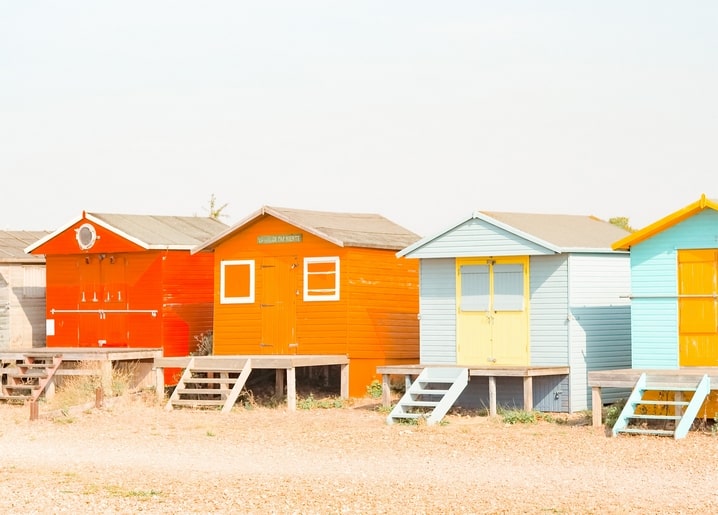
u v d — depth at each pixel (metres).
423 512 15.75
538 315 27.66
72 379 32.31
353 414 27.69
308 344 31.34
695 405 22.34
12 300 37.56
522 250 27.47
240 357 29.86
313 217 32.41
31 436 24.84
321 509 16.12
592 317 27.72
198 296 35.00
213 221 38.31
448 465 19.81
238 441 23.47
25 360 32.09
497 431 23.86
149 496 17.31
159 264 34.22
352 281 30.98
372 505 16.30
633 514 15.32
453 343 28.69
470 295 28.53
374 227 33.72
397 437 23.30
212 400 29.70
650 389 23.12
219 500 16.94
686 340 24.69
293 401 28.92
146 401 30.50
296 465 20.19
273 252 32.03
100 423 26.80
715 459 19.55
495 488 17.41
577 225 30.33
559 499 16.42
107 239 34.69
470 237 28.27
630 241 25.17
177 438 24.14
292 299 31.67
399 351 32.50
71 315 35.69
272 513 15.96
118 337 34.78
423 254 28.86
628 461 19.64
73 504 16.84
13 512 16.36
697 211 24.47
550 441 22.16
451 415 27.06
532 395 27.62
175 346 34.28
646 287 25.12
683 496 16.47
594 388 23.94
